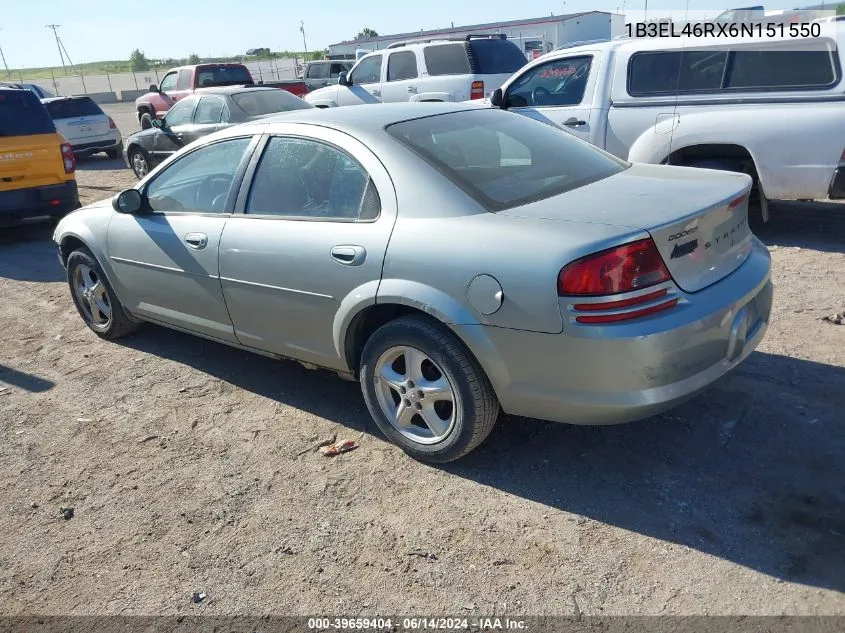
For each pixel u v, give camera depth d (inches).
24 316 246.1
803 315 192.2
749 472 128.1
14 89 347.6
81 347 212.7
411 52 523.5
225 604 108.2
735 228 128.6
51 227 400.2
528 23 1553.9
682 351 112.8
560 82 296.8
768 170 247.9
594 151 160.2
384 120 147.8
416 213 129.4
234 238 157.0
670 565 108.0
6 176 335.3
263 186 156.2
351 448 146.8
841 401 148.2
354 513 126.3
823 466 128.0
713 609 99.7
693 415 147.1
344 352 143.5
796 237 266.2
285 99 471.8
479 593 106.1
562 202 127.0
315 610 105.7
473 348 121.3
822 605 98.7
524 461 137.2
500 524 120.3
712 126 254.5
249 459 145.9
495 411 129.1
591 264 109.1
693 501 121.7
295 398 170.4
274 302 152.0
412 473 136.6
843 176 235.3
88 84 2373.3
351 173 140.9
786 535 112.1
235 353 199.0
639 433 142.7
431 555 114.4
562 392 116.4
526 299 114.0
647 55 269.4
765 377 159.8
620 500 123.6
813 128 236.2
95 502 135.5
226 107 446.6
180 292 174.9
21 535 127.8
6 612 110.1
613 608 101.3
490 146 147.1
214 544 121.3
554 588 105.8
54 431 163.2
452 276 121.7
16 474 146.9
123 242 186.4
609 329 109.5
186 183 175.0
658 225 111.4
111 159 690.2
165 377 187.2
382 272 130.6
